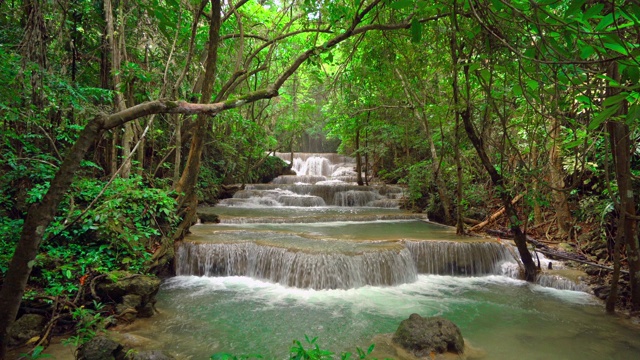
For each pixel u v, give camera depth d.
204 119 7.06
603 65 2.67
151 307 4.94
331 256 6.38
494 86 5.36
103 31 6.95
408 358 3.89
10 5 5.81
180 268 6.97
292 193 15.78
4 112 4.46
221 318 5.00
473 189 10.44
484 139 6.36
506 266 7.34
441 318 4.29
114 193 5.67
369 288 6.42
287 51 13.82
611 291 5.19
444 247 7.42
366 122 14.44
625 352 4.16
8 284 2.39
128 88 6.90
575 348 4.25
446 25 5.24
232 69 12.33
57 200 2.35
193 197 7.56
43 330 3.92
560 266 6.98
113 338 4.12
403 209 13.86
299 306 5.51
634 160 6.33
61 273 4.62
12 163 5.00
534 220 9.01
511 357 4.04
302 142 28.80
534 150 7.04
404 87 9.81
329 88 7.76
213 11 5.32
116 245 5.37
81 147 2.26
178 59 8.49
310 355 2.40
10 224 4.73
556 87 2.23
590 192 7.42
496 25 2.17
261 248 6.95
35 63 4.32
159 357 3.42
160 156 11.48
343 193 15.33
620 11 1.45
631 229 4.93
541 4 1.62
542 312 5.36
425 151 16.34
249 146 14.79
